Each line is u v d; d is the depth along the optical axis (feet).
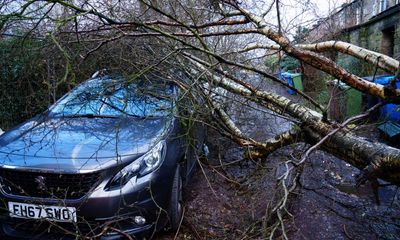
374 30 32.35
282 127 17.07
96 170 8.04
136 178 8.38
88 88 11.73
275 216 9.92
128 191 8.16
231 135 12.35
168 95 11.59
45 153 8.54
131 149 8.82
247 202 11.21
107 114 11.27
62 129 10.07
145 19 13.16
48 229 7.68
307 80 27.09
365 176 8.25
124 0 13.21
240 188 11.78
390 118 17.16
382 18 30.12
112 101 11.70
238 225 9.89
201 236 9.42
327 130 9.91
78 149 8.72
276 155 14.23
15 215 8.08
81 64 12.37
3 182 8.30
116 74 12.43
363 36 34.37
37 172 8.03
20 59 13.89
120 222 8.23
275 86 15.64
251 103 15.52
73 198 8.00
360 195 12.02
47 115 11.28
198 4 14.62
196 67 13.33
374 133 18.80
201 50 10.44
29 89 14.64
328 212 10.55
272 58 17.13
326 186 12.60
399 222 10.11
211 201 11.42
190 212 10.65
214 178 13.35
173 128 10.44
